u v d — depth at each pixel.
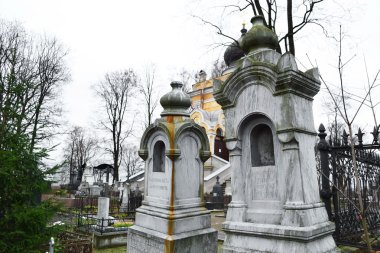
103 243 10.26
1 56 23.41
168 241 6.36
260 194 5.30
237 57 35.06
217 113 37.91
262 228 4.88
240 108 5.60
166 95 8.06
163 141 7.49
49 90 28.09
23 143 6.00
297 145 4.88
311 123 5.34
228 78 5.69
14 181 5.66
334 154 8.00
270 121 5.30
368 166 8.82
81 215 12.65
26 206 5.81
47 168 6.43
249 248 4.98
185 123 7.43
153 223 7.06
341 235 7.83
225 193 22.95
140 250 7.11
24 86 6.68
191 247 6.71
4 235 5.43
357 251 7.10
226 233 5.42
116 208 19.75
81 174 38.91
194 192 7.51
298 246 4.49
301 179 4.79
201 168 7.80
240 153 5.62
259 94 5.34
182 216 6.83
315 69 5.51
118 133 38.12
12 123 6.16
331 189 7.97
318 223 4.82
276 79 5.02
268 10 12.62
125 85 39.38
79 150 53.47
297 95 5.12
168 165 7.22
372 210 8.99
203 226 7.30
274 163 5.30
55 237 6.49
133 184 27.27
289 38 12.26
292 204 4.70
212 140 34.53
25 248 5.62
